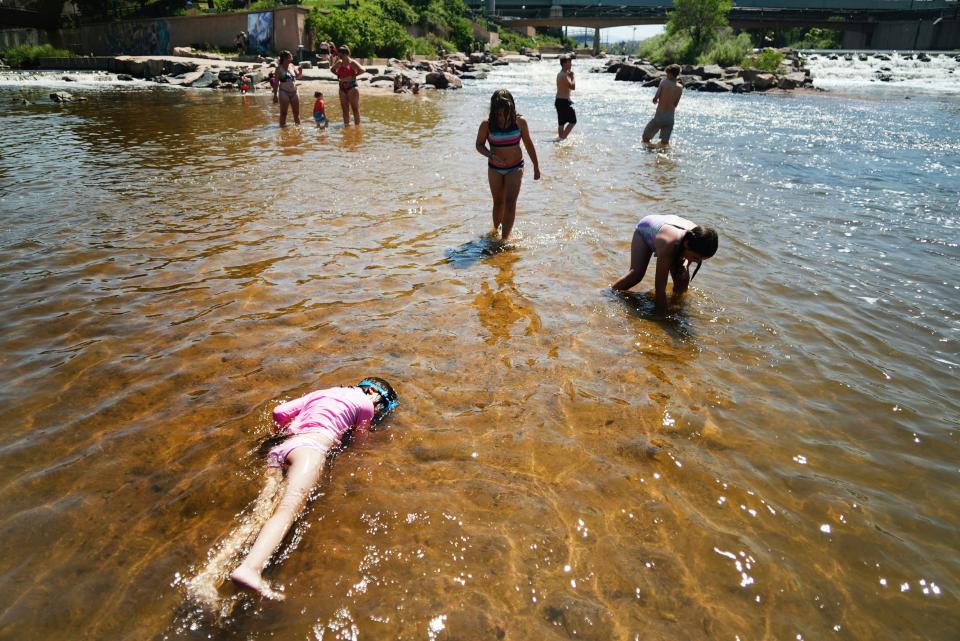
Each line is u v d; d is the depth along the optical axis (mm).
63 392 3609
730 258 6133
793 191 8977
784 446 3285
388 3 44250
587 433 3344
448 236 6648
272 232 6672
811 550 2613
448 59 42281
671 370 4008
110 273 5438
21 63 36031
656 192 8727
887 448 3303
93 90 25969
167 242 6277
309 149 11789
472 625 2221
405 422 3410
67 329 4383
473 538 2619
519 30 83375
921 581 2475
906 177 10055
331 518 2711
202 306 4812
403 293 5129
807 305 5090
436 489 2908
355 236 6586
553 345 4301
